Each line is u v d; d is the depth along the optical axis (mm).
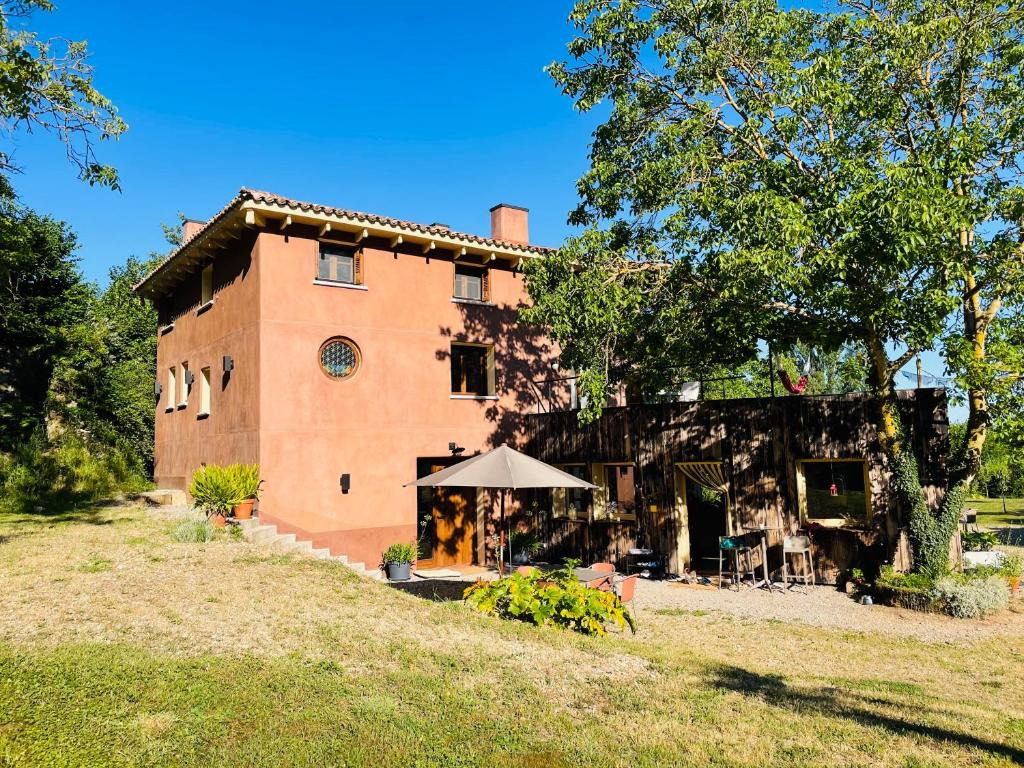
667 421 15820
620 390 20312
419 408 16547
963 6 12086
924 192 10305
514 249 17797
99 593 9414
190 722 5570
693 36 13758
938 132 11953
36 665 6539
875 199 10477
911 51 11875
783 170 12188
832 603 12625
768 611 12109
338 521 15055
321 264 15688
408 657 7574
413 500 16203
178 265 18531
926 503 12922
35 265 23172
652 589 14148
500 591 10211
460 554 17250
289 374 14742
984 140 12000
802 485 14391
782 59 12680
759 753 5488
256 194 14008
